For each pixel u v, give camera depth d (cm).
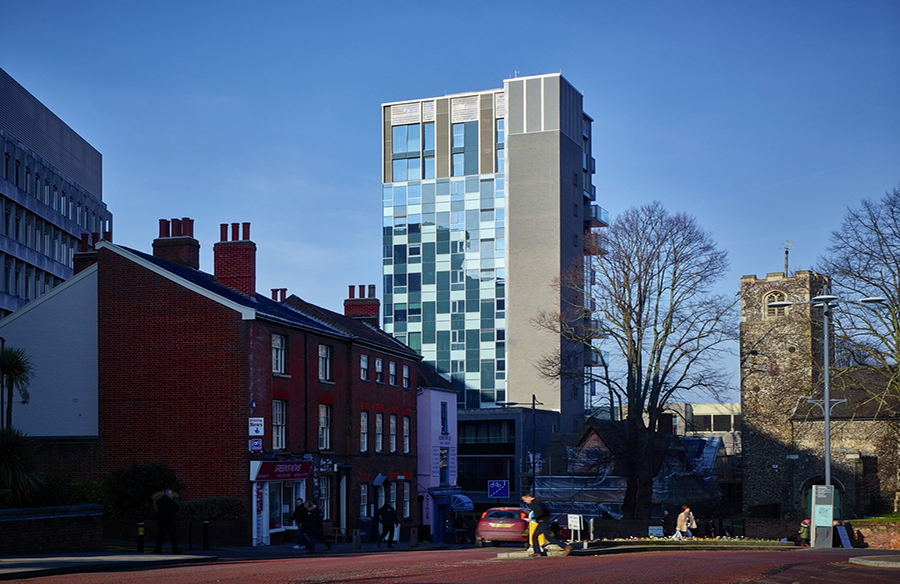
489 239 10881
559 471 8550
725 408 13000
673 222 5803
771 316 8056
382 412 5353
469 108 11150
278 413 4200
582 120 11212
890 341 4828
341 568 2195
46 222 8462
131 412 3997
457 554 3123
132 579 1883
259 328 4034
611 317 5862
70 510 2948
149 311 4038
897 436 6066
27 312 4178
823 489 4269
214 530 3762
